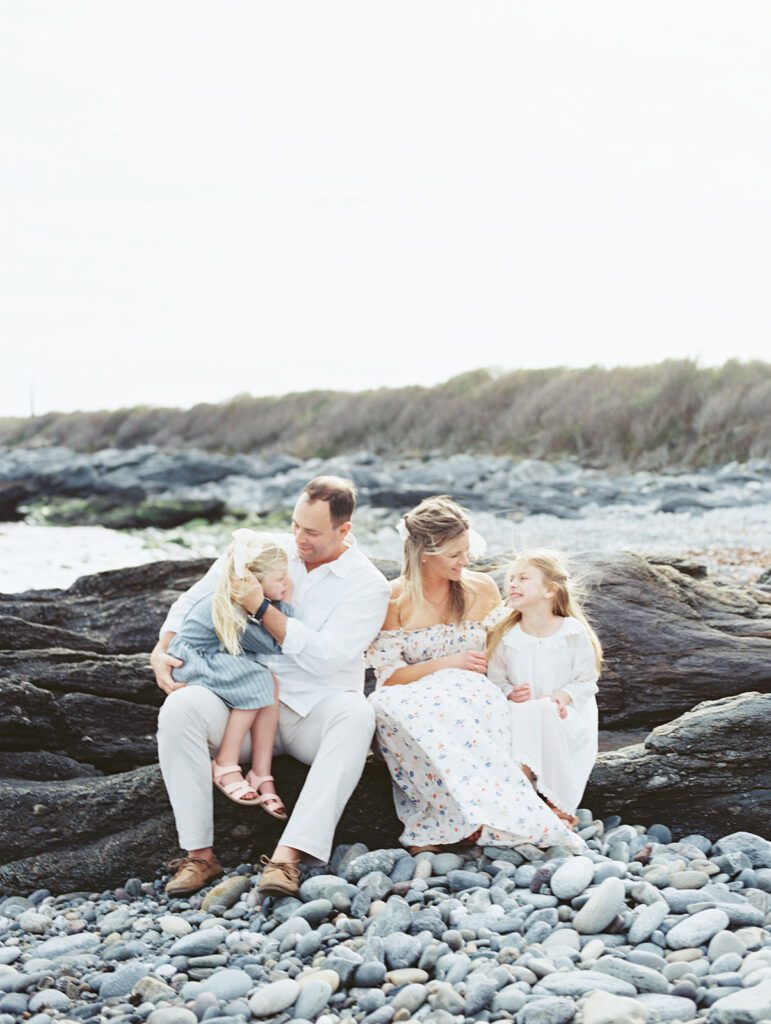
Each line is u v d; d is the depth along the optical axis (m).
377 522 22.81
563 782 4.95
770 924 4.04
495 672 5.32
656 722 6.23
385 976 3.83
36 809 4.99
